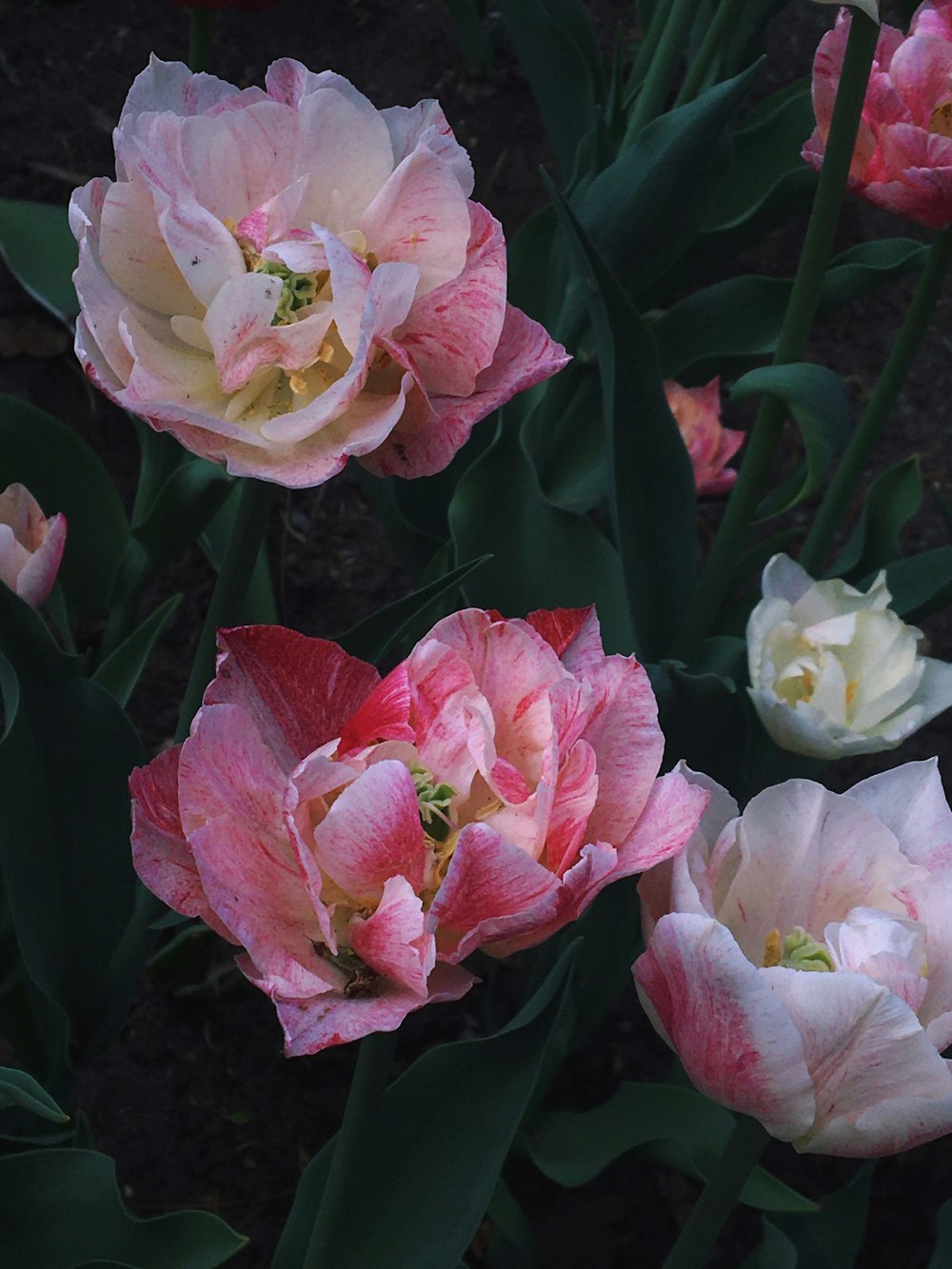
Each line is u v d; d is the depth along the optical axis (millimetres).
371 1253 774
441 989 676
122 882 873
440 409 758
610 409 891
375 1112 758
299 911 685
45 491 1023
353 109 753
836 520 1003
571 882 659
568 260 983
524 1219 928
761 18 1195
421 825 672
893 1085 684
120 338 749
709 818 725
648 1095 911
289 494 1305
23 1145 891
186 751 668
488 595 910
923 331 940
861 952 696
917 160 865
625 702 692
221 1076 1021
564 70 1132
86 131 1437
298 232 742
